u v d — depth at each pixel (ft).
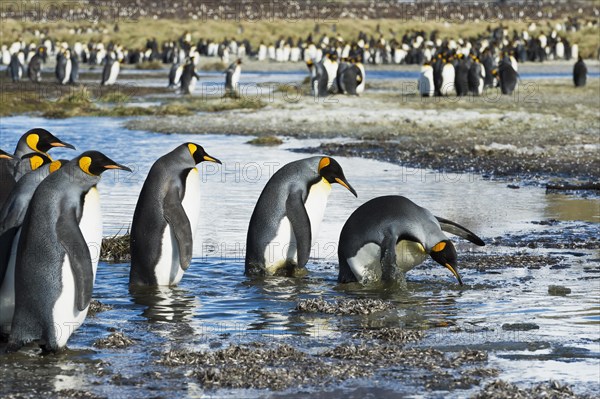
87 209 46.75
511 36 573.74
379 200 61.57
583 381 40.63
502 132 162.30
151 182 60.44
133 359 44.50
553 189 102.63
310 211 64.28
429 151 137.90
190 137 160.56
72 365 43.68
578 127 167.84
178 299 57.41
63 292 45.09
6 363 43.96
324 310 53.93
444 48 407.23
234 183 108.47
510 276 62.59
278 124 179.83
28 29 593.01
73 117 198.80
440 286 60.18
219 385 40.27
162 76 372.38
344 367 42.52
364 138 158.10
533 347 45.80
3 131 164.55
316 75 248.52
